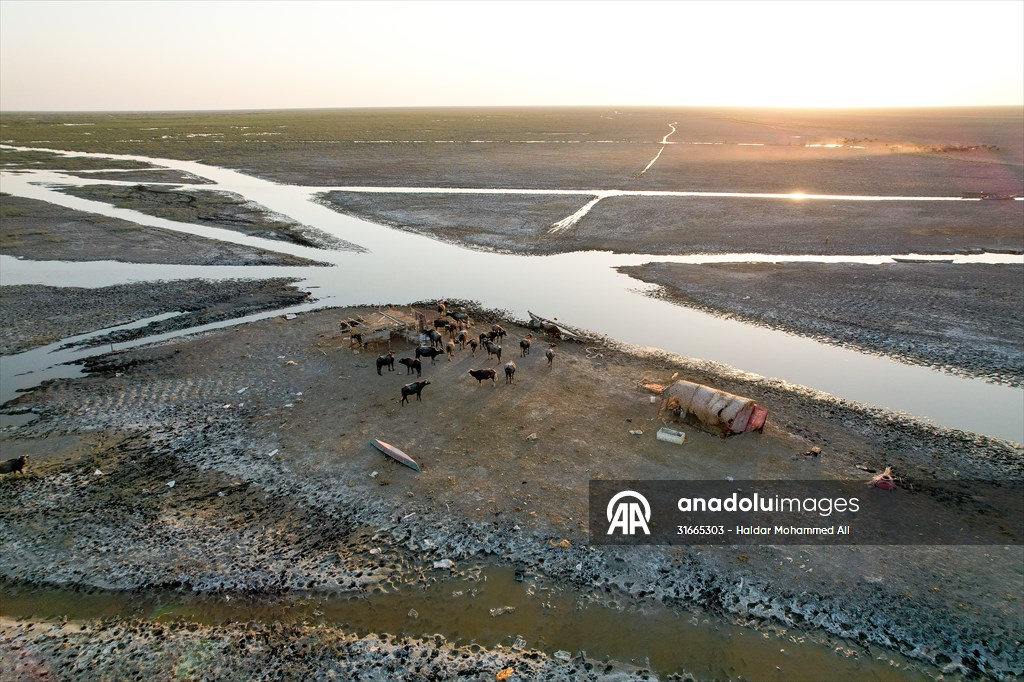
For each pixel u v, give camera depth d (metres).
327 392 24.14
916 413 22.89
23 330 30.55
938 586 14.57
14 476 18.80
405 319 29.97
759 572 15.06
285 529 16.64
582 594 14.56
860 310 33.12
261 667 12.59
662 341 29.88
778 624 13.72
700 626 13.71
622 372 26.16
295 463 19.53
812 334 30.47
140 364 26.80
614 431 21.20
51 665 12.64
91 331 30.73
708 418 20.69
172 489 18.36
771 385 25.08
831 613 13.91
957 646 13.11
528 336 30.05
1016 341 28.77
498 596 14.51
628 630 13.63
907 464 19.58
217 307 34.31
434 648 13.12
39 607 14.21
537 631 13.59
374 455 19.84
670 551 15.73
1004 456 20.09
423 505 17.45
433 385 24.67
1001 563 15.27
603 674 12.52
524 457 19.64
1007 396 24.19
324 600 14.37
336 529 16.64
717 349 28.83
